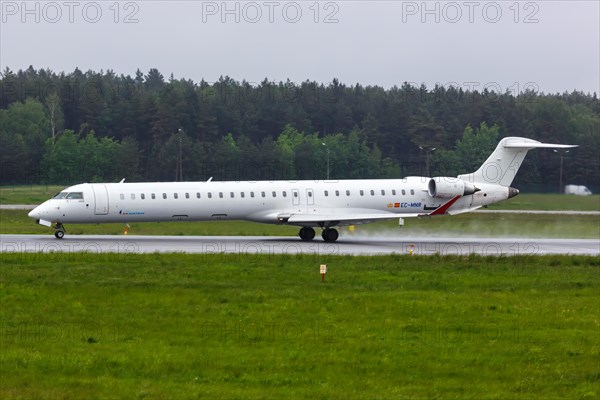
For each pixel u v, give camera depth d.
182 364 74.94
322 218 191.38
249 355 78.62
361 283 124.25
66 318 94.19
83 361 75.56
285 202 196.50
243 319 94.75
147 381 69.94
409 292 115.88
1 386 68.06
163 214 189.38
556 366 76.69
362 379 71.69
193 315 96.88
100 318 94.31
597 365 77.12
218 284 119.06
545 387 70.19
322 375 72.69
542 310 103.88
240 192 194.00
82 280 121.00
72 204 184.12
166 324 91.38
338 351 80.69
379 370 74.62
